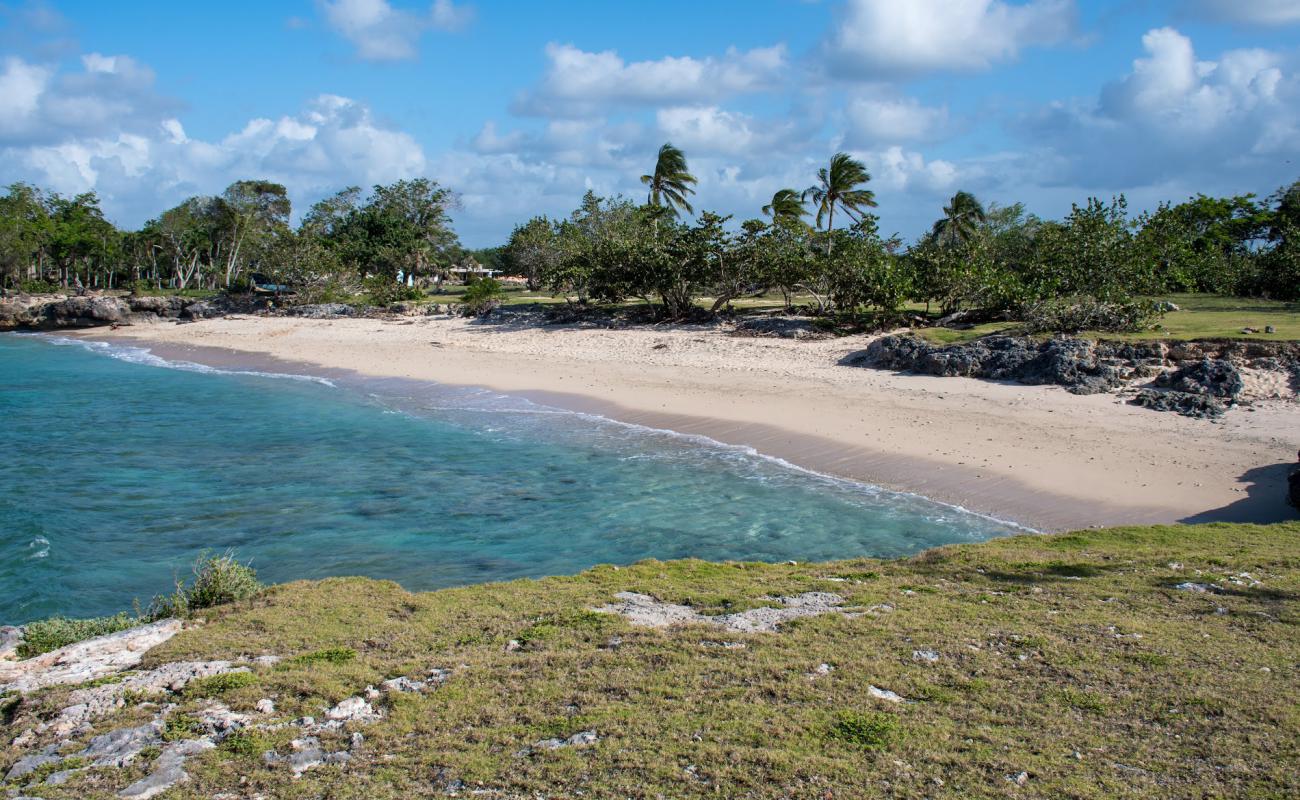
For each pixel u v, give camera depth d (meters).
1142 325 31.56
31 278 97.81
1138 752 6.09
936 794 5.58
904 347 32.03
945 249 47.44
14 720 7.34
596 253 52.44
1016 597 10.02
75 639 9.95
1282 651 7.91
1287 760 5.88
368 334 54.81
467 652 8.64
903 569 11.81
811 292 50.25
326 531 16.94
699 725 6.69
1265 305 40.88
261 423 29.08
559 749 6.36
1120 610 9.35
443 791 5.90
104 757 6.57
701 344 40.78
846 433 23.83
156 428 28.45
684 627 9.22
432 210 85.69
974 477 19.30
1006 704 6.95
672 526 16.80
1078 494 17.72
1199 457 19.30
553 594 10.84
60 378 42.12
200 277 102.12
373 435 26.55
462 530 16.86
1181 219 56.06
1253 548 12.27
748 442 23.94
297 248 70.56
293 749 6.61
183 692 7.67
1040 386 27.22
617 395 31.45
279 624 9.71
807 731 6.53
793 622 9.23
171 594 13.69
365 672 8.09
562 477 20.80
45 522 17.55
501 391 33.97
